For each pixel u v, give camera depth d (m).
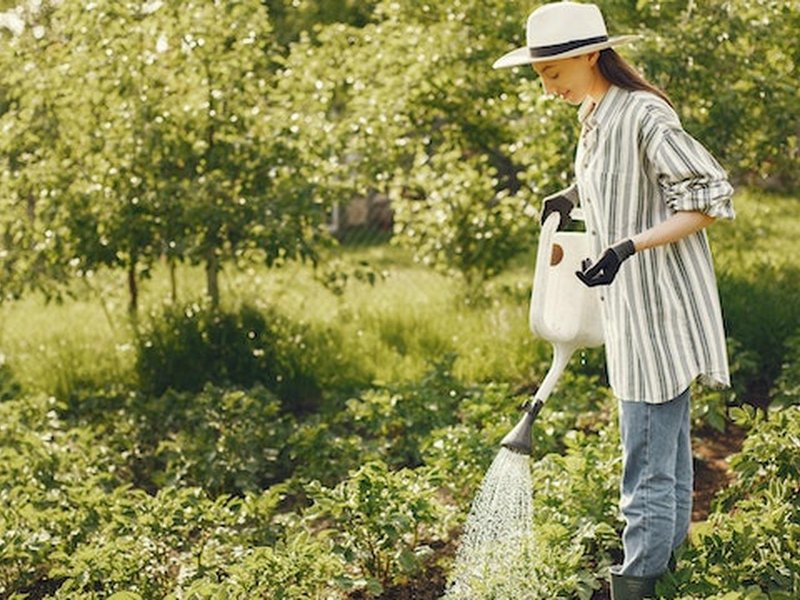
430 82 10.51
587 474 5.95
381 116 10.23
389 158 10.21
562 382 8.14
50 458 7.11
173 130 9.72
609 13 9.45
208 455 7.43
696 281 4.72
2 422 7.87
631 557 4.88
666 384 4.71
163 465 7.94
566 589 5.18
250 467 7.42
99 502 6.38
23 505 6.32
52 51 9.91
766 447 5.89
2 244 10.01
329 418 8.34
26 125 9.69
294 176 9.66
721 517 5.55
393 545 5.77
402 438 7.82
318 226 9.66
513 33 10.20
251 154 9.72
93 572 5.62
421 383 8.14
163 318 10.02
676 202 4.55
